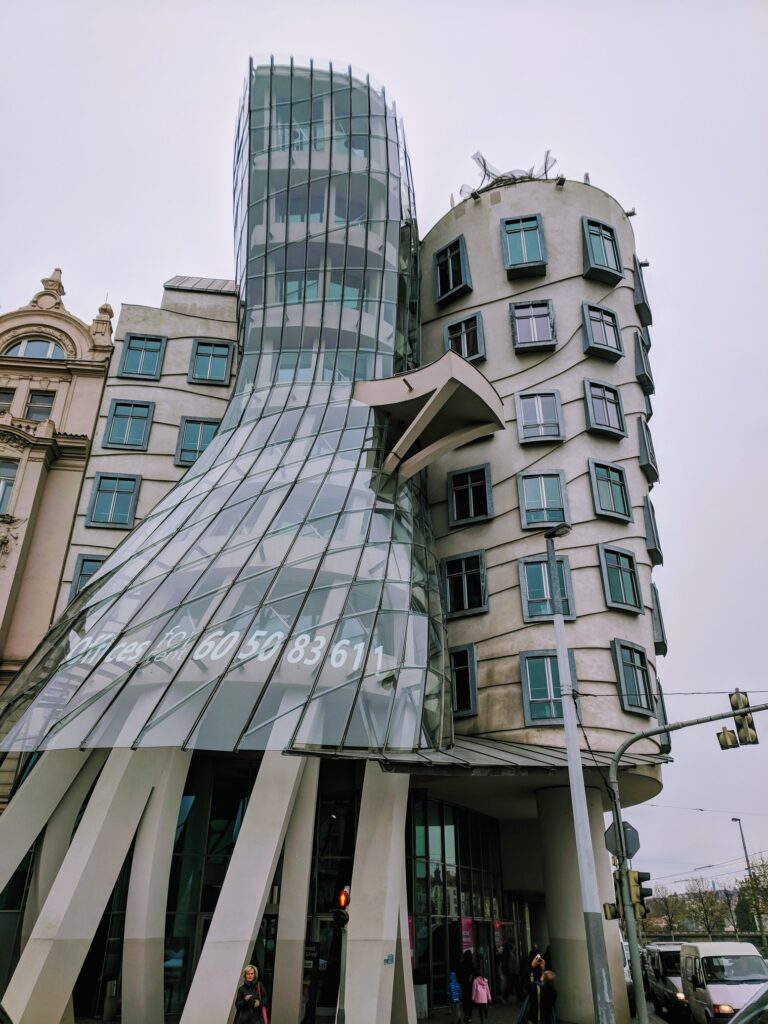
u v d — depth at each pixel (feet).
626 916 53.42
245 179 116.88
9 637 97.50
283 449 87.25
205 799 82.12
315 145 113.19
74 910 55.26
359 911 57.98
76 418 114.32
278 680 60.03
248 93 117.19
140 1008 57.00
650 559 96.32
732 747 54.80
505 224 111.45
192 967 75.46
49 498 107.55
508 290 107.86
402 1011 58.34
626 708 82.23
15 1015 50.57
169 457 113.50
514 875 105.29
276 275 107.14
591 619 86.28
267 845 57.21
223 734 56.24
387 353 101.86
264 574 69.46
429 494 101.40
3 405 114.73
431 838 86.99
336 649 63.67
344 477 83.51
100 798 60.59
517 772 65.51
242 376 103.60
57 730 59.52
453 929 86.48
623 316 107.04
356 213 109.40
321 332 102.94
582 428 97.60
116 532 106.93
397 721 61.72
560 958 76.13
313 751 54.90
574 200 111.65
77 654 67.72
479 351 104.73
